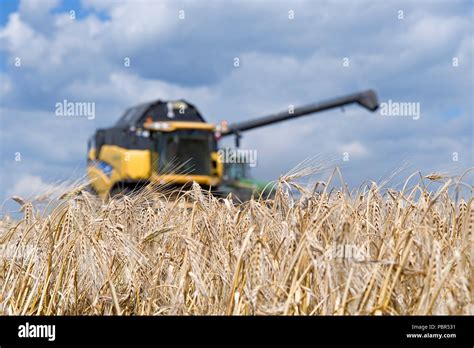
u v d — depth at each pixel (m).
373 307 6.48
